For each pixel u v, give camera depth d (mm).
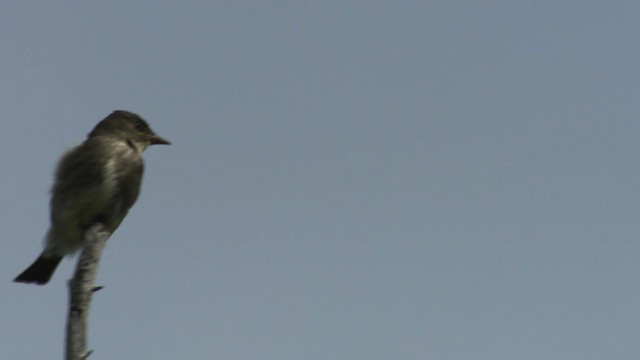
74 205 14375
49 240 14750
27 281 14906
